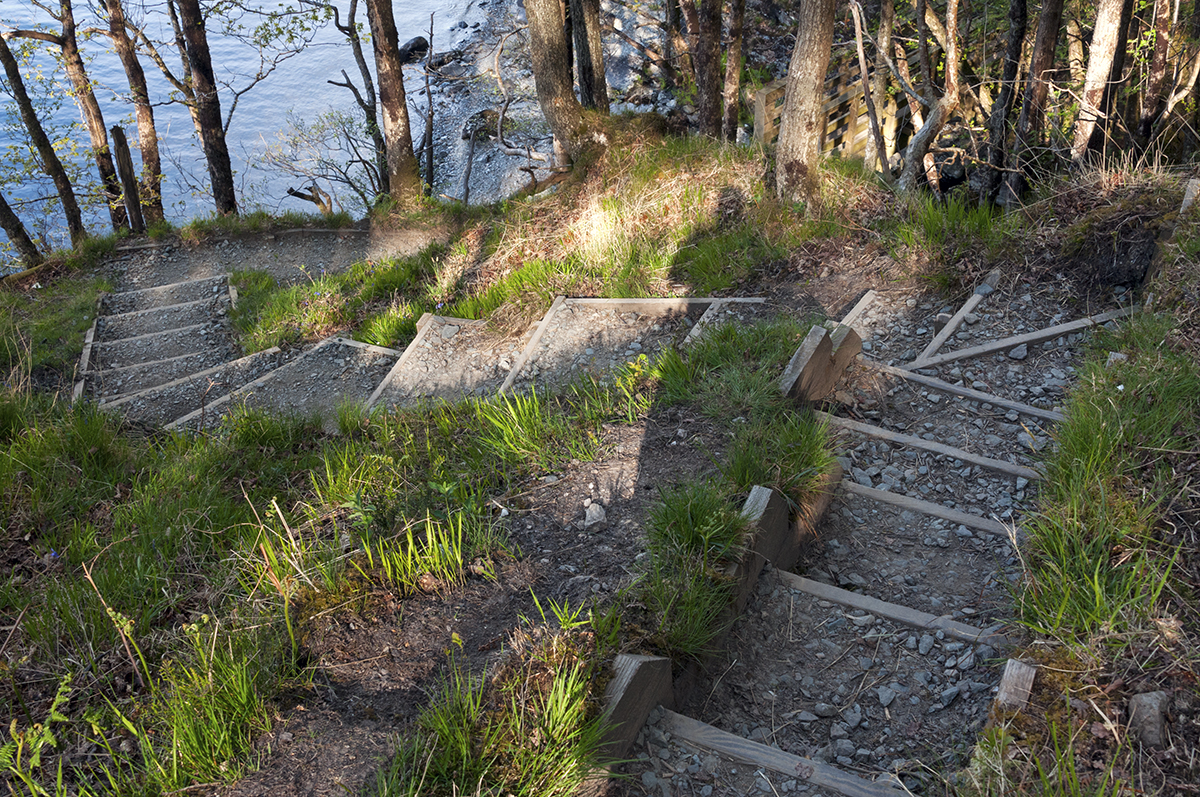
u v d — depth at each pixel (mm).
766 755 3000
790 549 4062
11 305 10969
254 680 3057
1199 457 3621
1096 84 7797
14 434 5746
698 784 2926
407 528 3750
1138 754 2586
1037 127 8539
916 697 3350
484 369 7270
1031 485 4359
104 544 4469
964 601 3797
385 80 14125
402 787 2609
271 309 10148
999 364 5285
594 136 10281
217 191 15367
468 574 3754
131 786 2721
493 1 27703
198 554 4270
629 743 2988
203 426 6508
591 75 11914
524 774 2650
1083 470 3736
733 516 3705
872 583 3994
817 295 6484
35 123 13211
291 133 21609
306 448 6281
